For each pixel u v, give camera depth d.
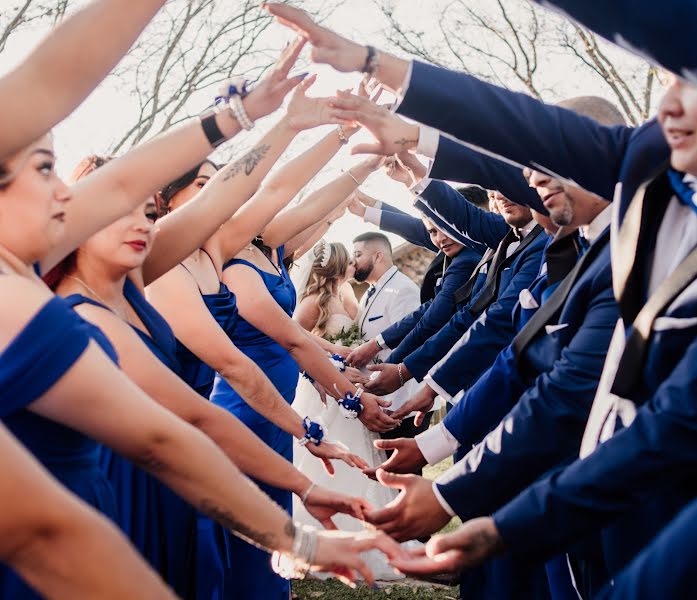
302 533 1.73
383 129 2.52
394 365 4.29
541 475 2.17
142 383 1.99
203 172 2.99
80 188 1.93
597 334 2.11
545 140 2.10
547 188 2.28
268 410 2.82
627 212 1.92
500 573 2.50
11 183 1.50
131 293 2.24
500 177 2.60
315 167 3.11
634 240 1.86
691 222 1.77
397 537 2.20
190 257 2.95
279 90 2.09
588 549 2.12
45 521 1.00
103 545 1.03
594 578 2.12
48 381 1.31
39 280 1.60
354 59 2.08
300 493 2.32
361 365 5.24
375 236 5.91
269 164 2.46
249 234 3.11
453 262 4.95
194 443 1.49
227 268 3.35
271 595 3.06
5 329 1.29
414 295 5.78
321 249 5.64
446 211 4.43
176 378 2.08
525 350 2.44
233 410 3.27
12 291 1.31
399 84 2.09
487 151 2.13
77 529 1.02
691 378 1.58
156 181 2.03
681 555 1.31
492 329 3.28
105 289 2.10
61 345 1.31
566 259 2.60
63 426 1.54
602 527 1.71
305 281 5.71
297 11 2.03
